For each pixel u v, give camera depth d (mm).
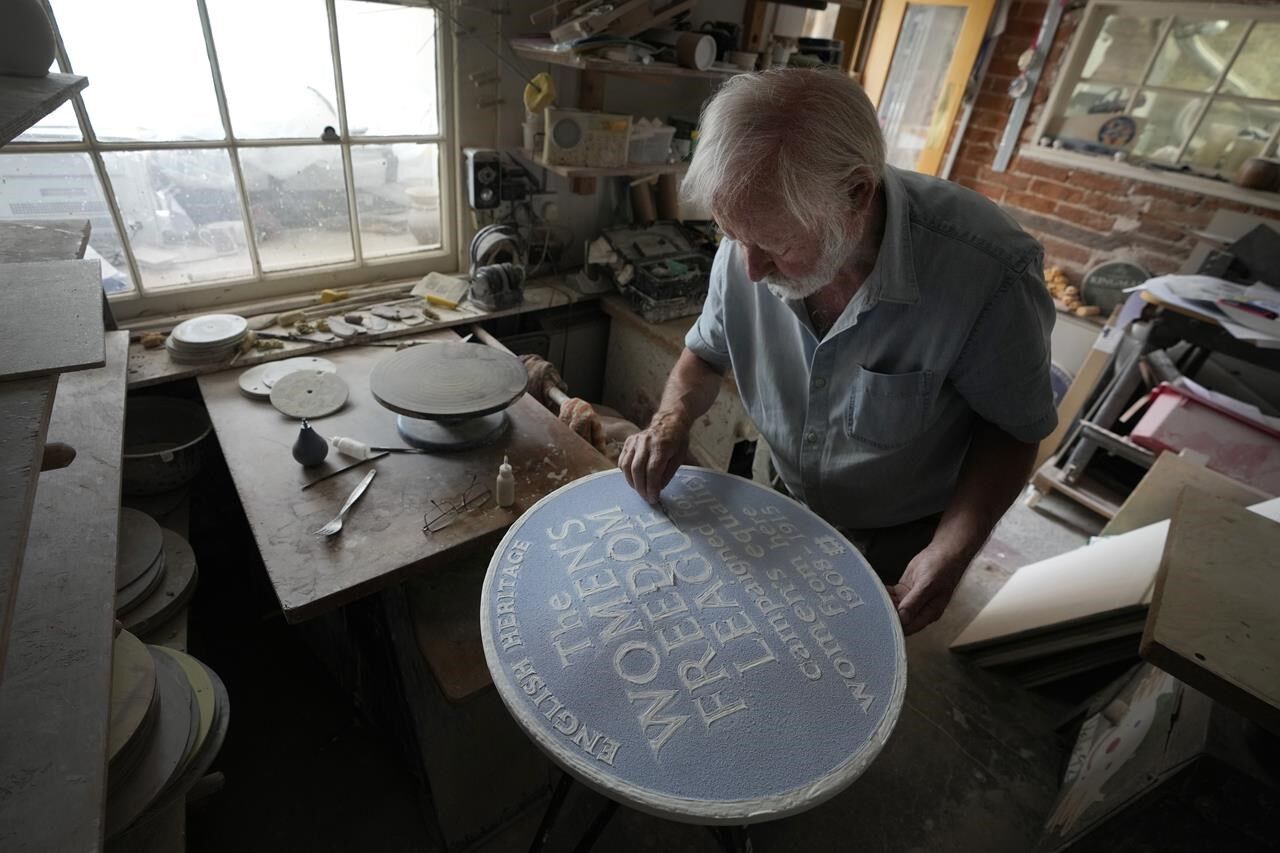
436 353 1473
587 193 1963
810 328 1098
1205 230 2545
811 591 956
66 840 555
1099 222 2877
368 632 1329
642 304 2152
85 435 1090
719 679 815
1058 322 2865
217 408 1432
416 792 1413
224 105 1608
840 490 1235
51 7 1340
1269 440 2014
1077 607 1604
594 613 894
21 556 478
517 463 1361
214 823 1333
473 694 1101
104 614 757
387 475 1285
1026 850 1370
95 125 1479
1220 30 2457
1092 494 2410
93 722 644
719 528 1068
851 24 3369
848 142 763
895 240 915
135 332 1636
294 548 1096
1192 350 2242
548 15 1857
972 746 1584
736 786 701
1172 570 1037
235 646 1711
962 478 1119
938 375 1013
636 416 2369
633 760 719
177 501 1506
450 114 1950
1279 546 1102
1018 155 3068
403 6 1727
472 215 2117
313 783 1421
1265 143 2439
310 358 1639
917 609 965
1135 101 2717
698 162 815
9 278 822
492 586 925
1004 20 2961
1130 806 1031
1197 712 1062
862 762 730
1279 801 887
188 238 1714
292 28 1610
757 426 1331
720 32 2014
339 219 1930
